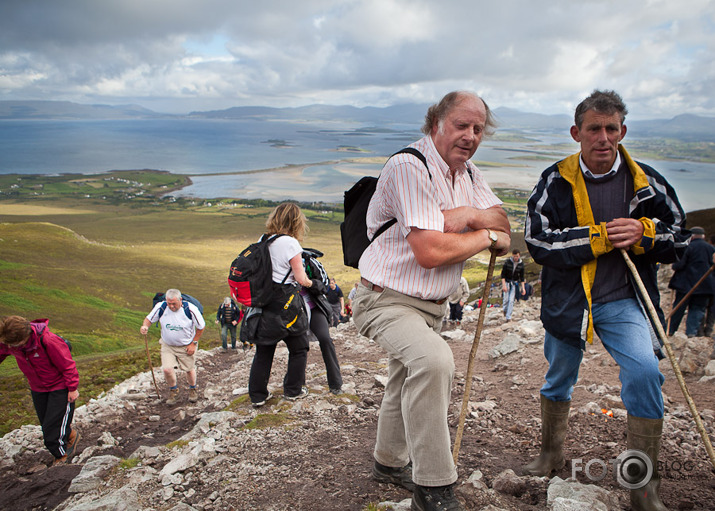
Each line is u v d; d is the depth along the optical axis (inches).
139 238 7160.4
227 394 340.8
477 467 137.9
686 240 108.9
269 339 220.8
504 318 513.7
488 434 169.0
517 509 110.4
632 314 110.1
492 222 109.3
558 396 128.3
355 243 120.6
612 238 106.9
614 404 179.9
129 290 2901.1
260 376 231.3
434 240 98.3
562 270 117.0
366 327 114.7
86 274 3149.6
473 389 243.0
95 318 2038.6
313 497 125.3
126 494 139.0
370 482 129.1
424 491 102.0
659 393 104.3
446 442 101.4
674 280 339.6
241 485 138.4
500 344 325.1
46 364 222.5
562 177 119.3
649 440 104.3
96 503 134.9
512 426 173.0
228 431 199.6
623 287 112.4
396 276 107.5
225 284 3622.0
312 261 246.2
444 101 106.2
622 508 108.8
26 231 4456.2
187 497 138.0
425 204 100.3
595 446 144.1
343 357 416.8
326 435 176.2
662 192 112.8
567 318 115.6
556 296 119.1
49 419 226.4
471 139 103.8
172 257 4682.6
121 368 663.1
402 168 102.9
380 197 109.0
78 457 234.4
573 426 162.6
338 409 215.2
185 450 175.0
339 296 630.5
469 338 406.3
